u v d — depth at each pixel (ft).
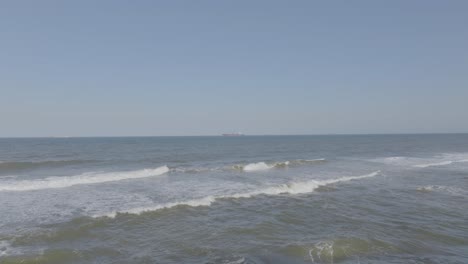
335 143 263.90
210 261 22.15
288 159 105.60
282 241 26.20
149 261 22.18
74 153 134.72
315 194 45.24
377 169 75.31
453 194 45.47
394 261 22.18
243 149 173.88
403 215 34.40
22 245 24.67
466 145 205.46
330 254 23.49
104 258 22.70
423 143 243.81
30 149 168.86
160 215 33.55
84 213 34.17
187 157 113.29
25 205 37.40
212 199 40.96
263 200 41.27
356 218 33.19
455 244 25.71
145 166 82.28
